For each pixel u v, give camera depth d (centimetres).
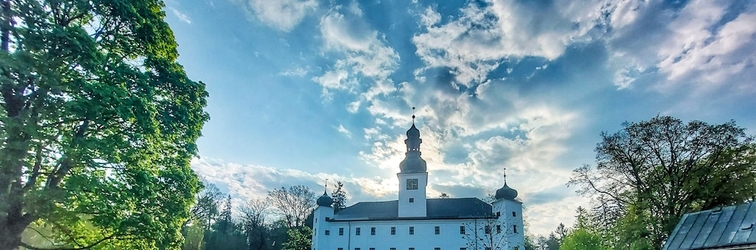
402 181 6391
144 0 1656
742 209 1633
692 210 2864
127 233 1467
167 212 1617
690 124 3000
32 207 1205
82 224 1541
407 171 6419
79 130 1434
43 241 1692
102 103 1316
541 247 9669
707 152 2906
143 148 1548
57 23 1430
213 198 7494
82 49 1293
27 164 1245
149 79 1596
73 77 1365
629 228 2919
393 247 5962
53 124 1335
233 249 7025
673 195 2923
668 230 2733
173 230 1591
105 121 1391
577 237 4056
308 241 6309
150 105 1455
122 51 1605
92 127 1507
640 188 3075
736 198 2652
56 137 1302
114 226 1395
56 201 1252
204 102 1889
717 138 2883
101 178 1430
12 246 1238
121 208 1429
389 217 6181
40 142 1244
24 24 1277
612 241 3078
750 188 2655
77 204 1384
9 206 1155
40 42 1253
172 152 1762
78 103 1271
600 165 3312
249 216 7719
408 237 5978
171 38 1800
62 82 1301
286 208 7788
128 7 1509
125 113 1321
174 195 1672
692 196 2850
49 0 1387
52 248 1399
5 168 1170
